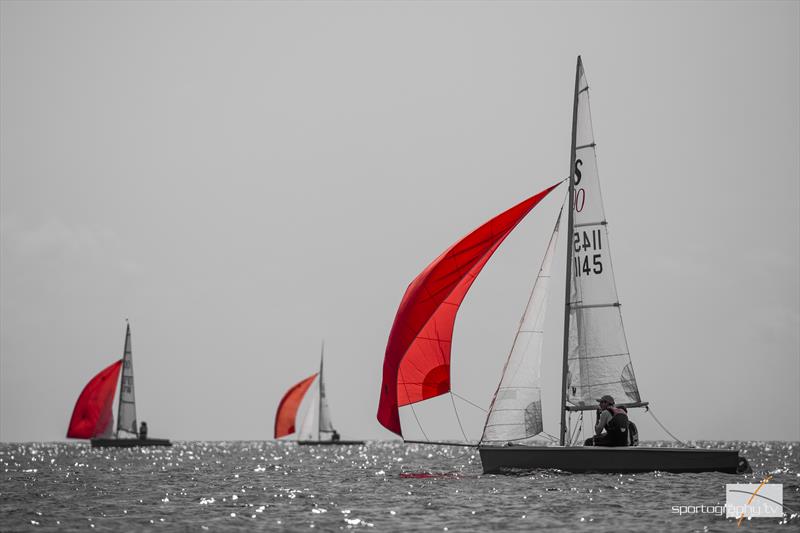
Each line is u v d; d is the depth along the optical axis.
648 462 98.06
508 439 99.62
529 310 100.81
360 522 78.12
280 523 78.25
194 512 86.19
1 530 74.81
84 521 80.00
